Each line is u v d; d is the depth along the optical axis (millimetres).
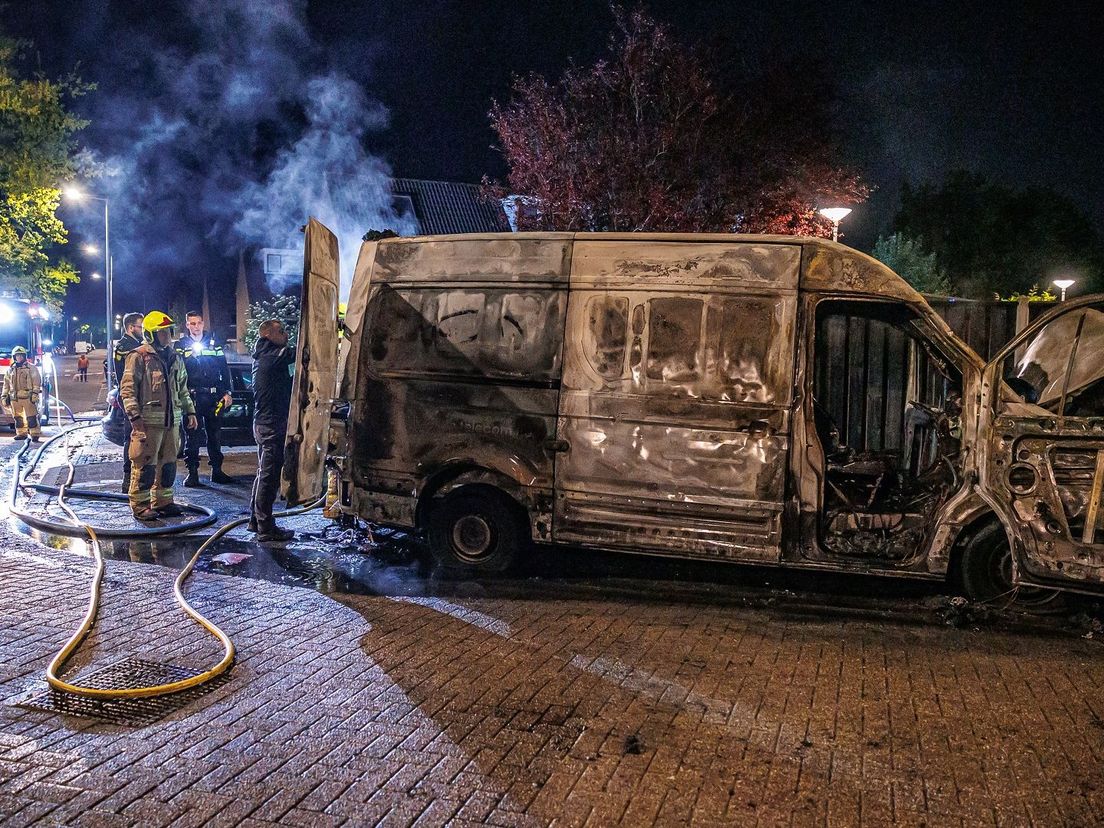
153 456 8484
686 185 15938
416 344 6891
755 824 3217
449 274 6824
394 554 7402
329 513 7324
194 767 3537
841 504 6512
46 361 19219
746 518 6203
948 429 6582
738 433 6203
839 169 16656
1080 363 6008
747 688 4570
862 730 4070
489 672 4707
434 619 5648
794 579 6926
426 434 6828
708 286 6270
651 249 6402
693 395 6281
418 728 3961
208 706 4152
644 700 4363
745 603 6250
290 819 3156
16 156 26234
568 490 6527
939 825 3246
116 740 3766
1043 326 5688
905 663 5023
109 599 5848
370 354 7031
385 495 6977
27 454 13836
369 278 7102
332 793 3352
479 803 3307
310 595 6137
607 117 16250
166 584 6273
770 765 3689
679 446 6301
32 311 19672
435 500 6879
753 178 16234
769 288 6191
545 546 7512
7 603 5652
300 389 6703
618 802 3346
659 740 3904
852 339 8438
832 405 8492
